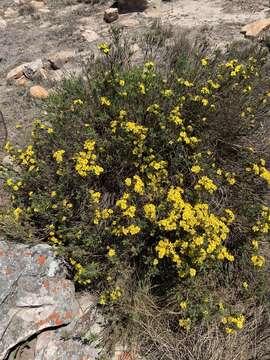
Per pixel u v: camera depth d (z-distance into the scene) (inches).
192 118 43.5
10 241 41.5
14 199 44.4
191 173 40.5
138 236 37.7
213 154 43.0
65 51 94.7
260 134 47.3
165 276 38.3
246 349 34.0
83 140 44.3
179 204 35.5
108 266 39.3
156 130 42.4
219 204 39.5
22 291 38.0
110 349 35.7
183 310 34.7
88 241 38.5
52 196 40.6
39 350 35.9
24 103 72.6
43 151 45.8
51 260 39.7
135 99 44.4
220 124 43.8
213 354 33.2
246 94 44.6
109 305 37.9
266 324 34.9
